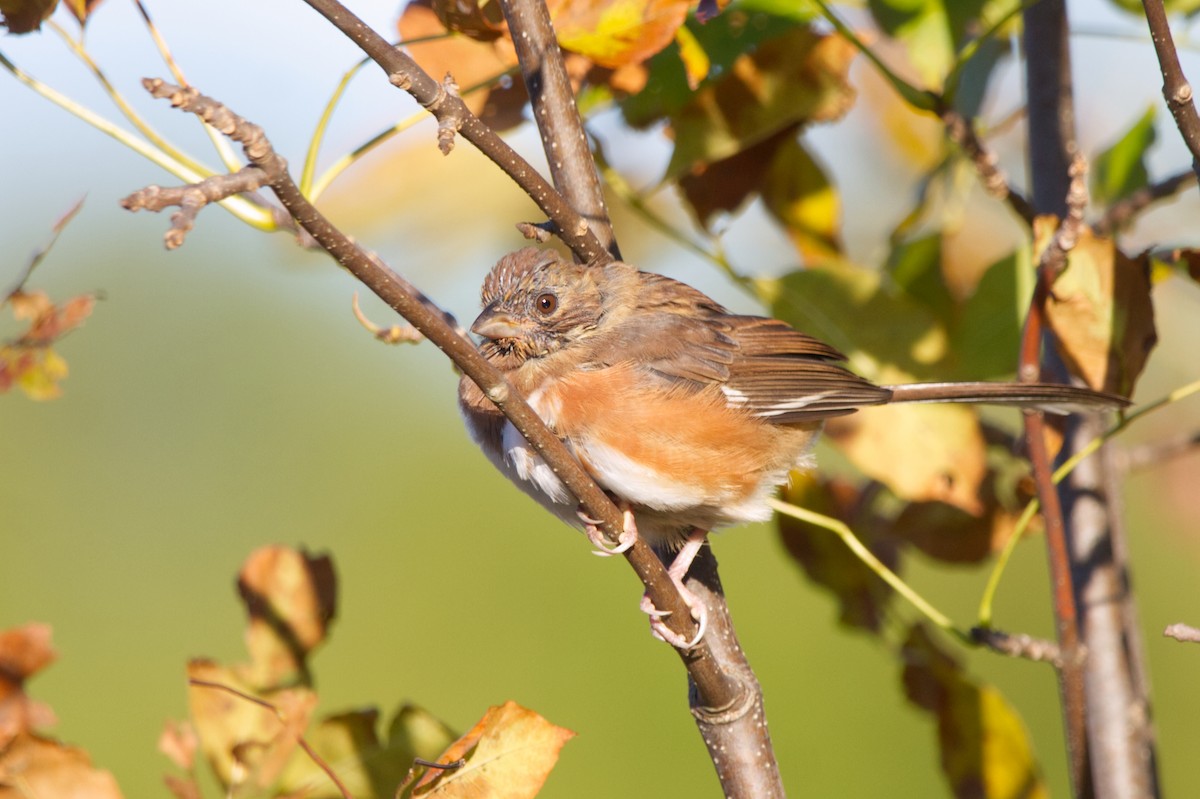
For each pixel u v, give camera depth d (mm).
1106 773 8094
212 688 6793
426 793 6020
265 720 6750
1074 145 8742
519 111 8836
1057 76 8750
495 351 8578
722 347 8438
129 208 4523
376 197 9523
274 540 16453
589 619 15555
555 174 8125
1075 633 7230
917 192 10086
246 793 6602
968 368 8922
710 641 7832
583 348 8367
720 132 8898
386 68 5625
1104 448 8594
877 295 9062
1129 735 8117
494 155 6504
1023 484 8758
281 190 4859
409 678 14961
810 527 9328
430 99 5758
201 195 4609
